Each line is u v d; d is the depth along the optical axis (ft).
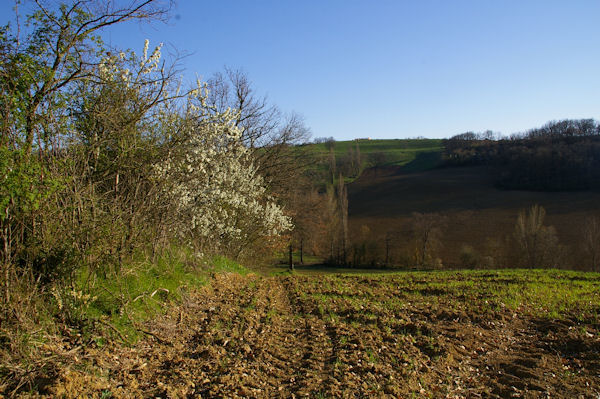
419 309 32.42
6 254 16.39
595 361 21.24
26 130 17.66
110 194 25.45
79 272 21.06
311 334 25.12
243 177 50.31
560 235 129.90
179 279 31.01
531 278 47.96
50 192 17.42
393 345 23.04
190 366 18.43
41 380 13.97
